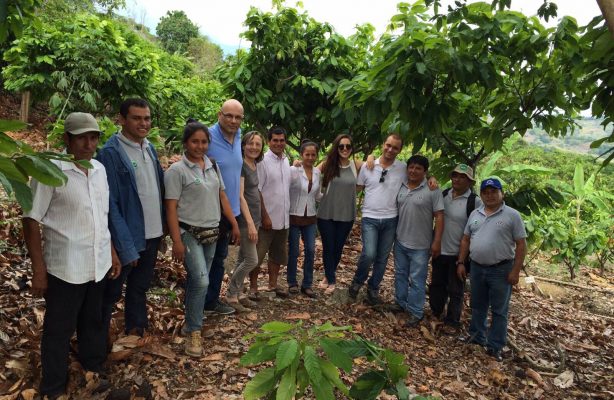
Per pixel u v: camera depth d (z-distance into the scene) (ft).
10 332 10.58
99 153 9.79
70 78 23.56
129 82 24.07
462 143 17.97
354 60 22.17
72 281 8.27
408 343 13.92
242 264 13.56
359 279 15.87
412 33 11.96
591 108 12.42
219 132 12.22
